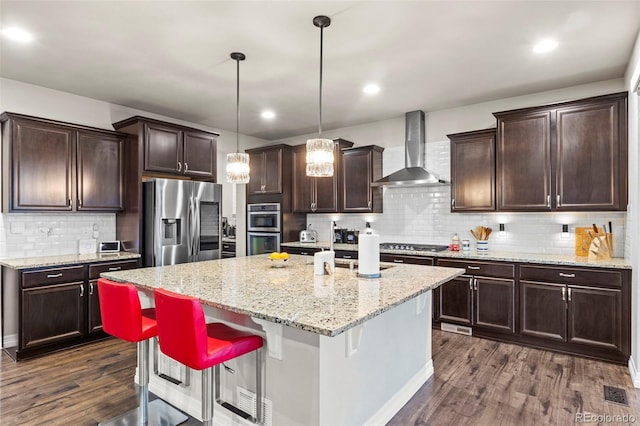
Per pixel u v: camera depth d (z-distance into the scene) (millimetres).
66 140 3678
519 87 3801
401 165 4977
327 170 2523
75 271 3467
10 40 2768
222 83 3682
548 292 3377
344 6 2336
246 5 2322
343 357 1896
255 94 4004
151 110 4570
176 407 2410
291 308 1664
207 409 1848
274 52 2992
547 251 3934
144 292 2662
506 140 3791
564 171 3465
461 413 2354
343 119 5059
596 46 2889
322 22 2510
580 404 2449
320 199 5332
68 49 2918
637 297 2729
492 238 4281
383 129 5129
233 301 1797
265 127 5508
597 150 3309
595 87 3660
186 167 4383
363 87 3801
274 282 2273
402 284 2201
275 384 1907
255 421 1979
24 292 3170
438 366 3061
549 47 2908
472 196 4062
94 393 2588
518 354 3318
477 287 3752
